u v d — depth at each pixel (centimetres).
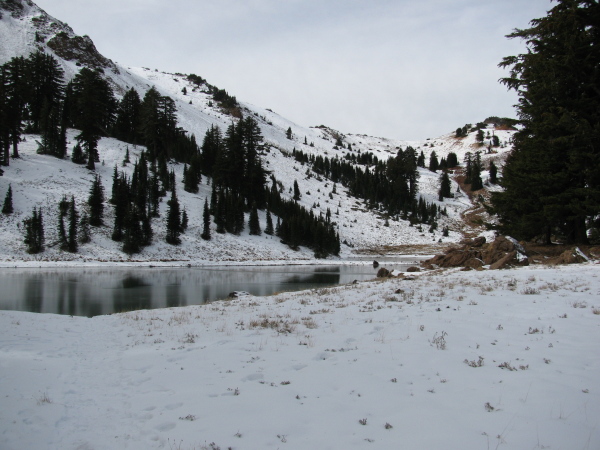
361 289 1898
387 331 955
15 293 2761
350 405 536
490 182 14775
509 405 507
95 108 7075
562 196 2559
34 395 620
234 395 595
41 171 6272
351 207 12656
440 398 545
